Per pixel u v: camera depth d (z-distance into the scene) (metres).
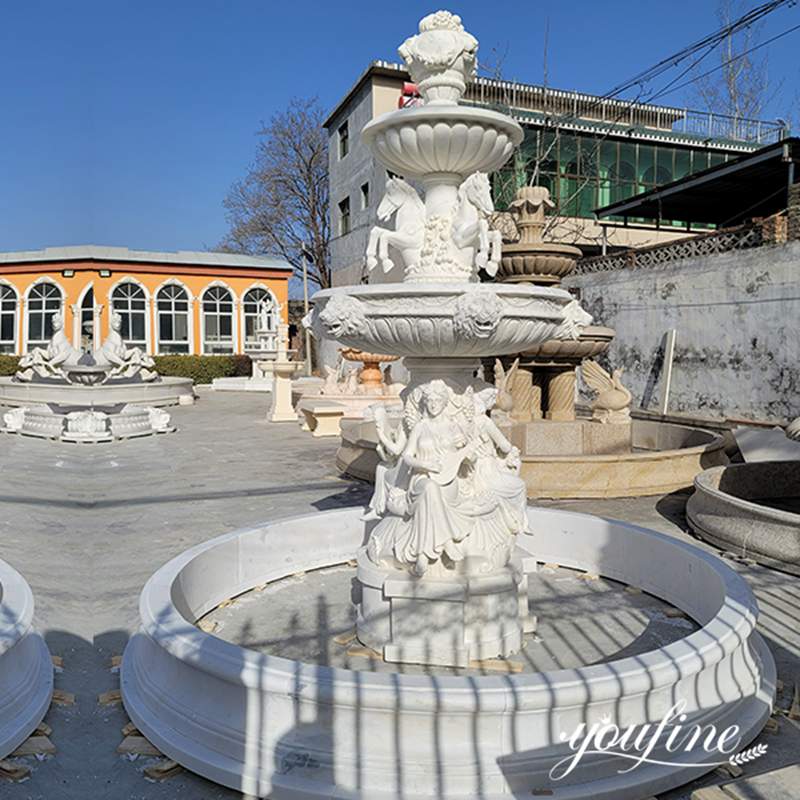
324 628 4.27
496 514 4.06
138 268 28.42
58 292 28.31
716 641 3.05
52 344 19.09
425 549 3.74
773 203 18.28
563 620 4.38
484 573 3.84
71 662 3.91
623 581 5.02
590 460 7.80
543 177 20.48
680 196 17.53
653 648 3.98
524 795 2.63
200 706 3.01
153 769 2.90
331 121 26.75
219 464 10.56
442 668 3.69
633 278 15.14
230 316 30.27
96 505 7.79
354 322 3.65
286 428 15.27
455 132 3.95
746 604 3.47
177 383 20.80
